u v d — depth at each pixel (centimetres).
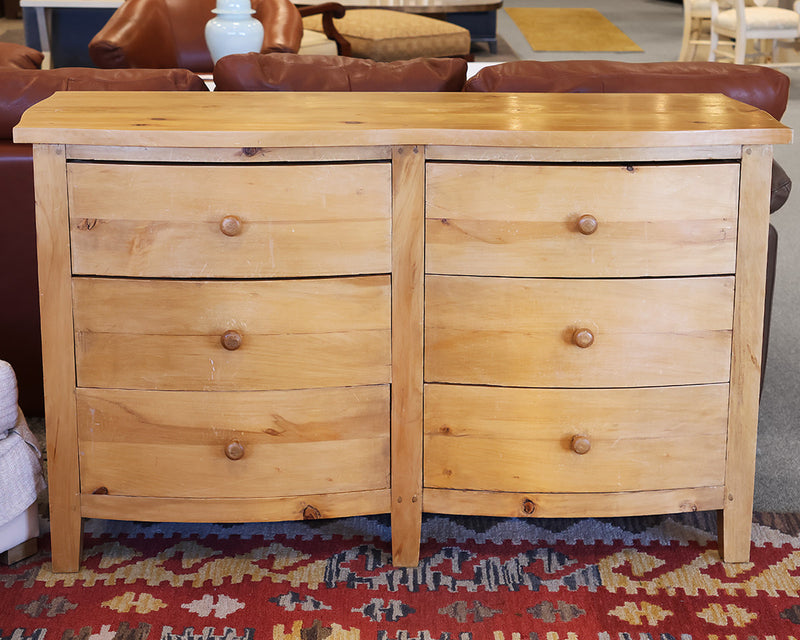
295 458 174
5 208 208
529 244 166
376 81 212
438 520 196
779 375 259
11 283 215
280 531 192
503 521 196
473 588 174
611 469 176
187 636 160
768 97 212
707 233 166
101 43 334
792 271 329
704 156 164
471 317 169
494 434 175
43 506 200
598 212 164
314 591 173
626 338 170
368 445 175
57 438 171
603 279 167
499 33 788
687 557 184
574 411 173
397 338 170
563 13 908
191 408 171
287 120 166
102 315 167
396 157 162
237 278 166
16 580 175
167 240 163
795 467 214
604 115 174
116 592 172
